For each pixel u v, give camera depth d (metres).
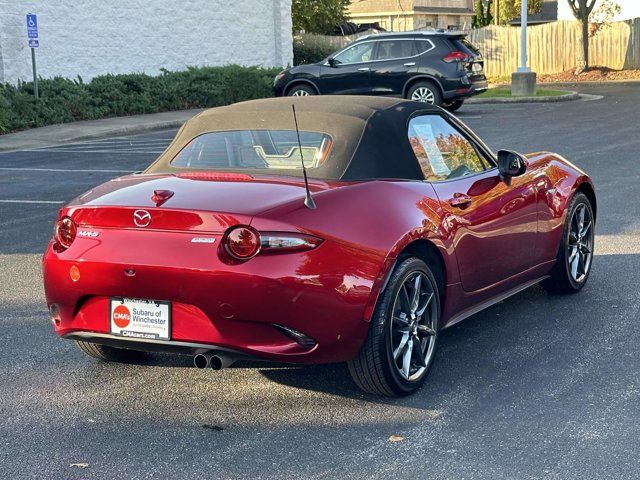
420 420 4.56
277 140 5.21
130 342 4.61
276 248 4.32
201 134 5.48
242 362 5.49
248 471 4.02
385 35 22.61
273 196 4.57
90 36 25.31
